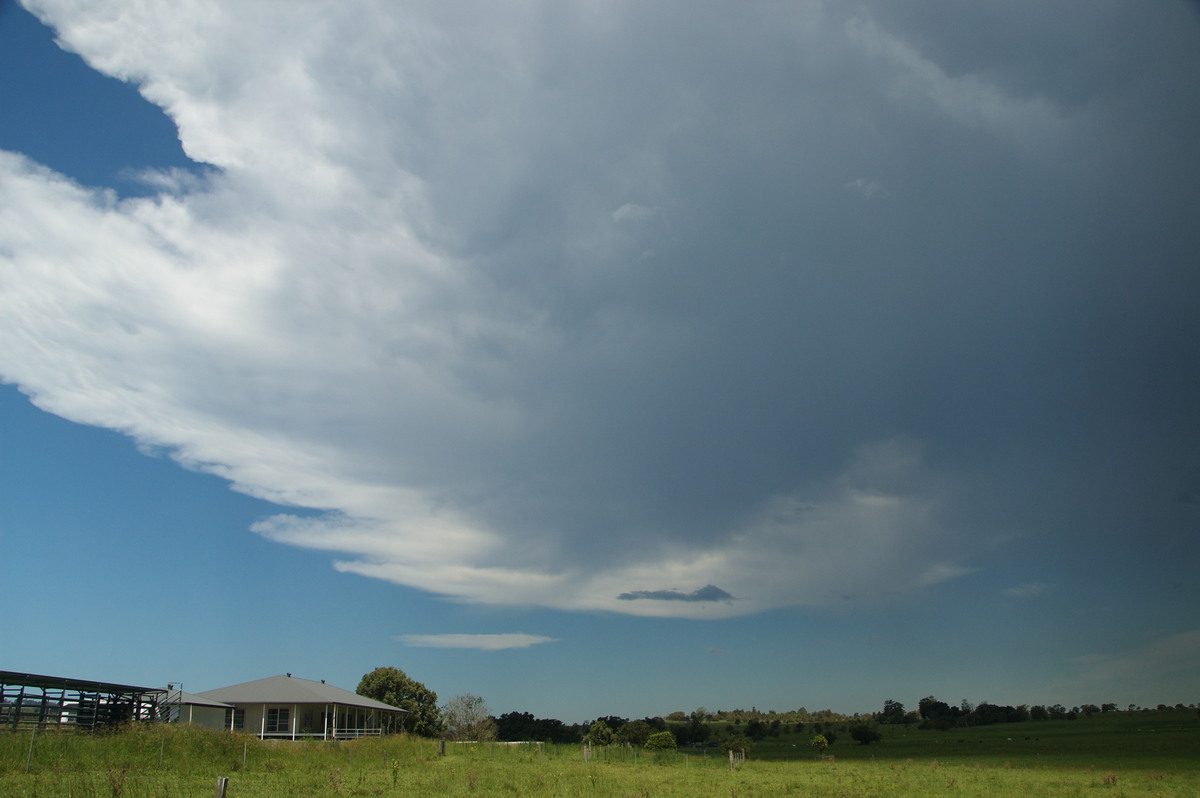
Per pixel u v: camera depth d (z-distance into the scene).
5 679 32.34
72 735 27.05
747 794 27.67
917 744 94.81
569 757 49.53
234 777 25.59
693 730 121.00
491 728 81.19
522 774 32.97
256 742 33.69
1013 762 57.41
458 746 54.41
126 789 18.14
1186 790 32.12
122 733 28.44
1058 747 78.12
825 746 81.88
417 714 81.56
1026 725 129.62
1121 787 33.47
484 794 24.78
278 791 22.03
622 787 28.62
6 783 18.56
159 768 25.55
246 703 51.34
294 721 51.19
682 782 32.41
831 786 32.00
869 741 102.75
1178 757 60.06
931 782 35.06
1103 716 138.12
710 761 52.22
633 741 82.00
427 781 28.48
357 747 40.59
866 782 34.72
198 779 23.67
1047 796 29.23
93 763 23.94
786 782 33.94
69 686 35.22
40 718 34.56
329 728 56.31
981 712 149.75
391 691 83.06
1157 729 97.94
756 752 83.06
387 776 29.98
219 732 32.38
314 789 23.53
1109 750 70.94
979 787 32.72
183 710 47.38
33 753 23.11
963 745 87.75
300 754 34.97
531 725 103.06
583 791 26.56
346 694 61.44
